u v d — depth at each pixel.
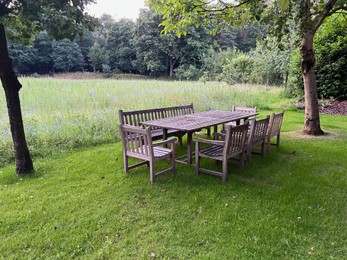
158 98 9.02
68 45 38.84
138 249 2.05
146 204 2.79
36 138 5.03
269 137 4.47
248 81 18.98
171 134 4.83
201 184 3.29
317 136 5.61
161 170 3.83
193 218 2.49
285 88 12.91
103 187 3.24
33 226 2.41
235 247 2.05
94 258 1.96
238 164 4.00
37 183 3.40
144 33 36.03
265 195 2.95
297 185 3.21
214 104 8.81
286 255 1.96
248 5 3.64
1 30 3.26
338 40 9.28
